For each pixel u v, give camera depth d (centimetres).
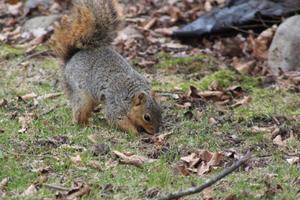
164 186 950
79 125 1198
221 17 1700
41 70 1507
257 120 1244
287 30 1514
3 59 1579
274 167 1016
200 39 1703
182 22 1817
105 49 1229
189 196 917
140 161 1023
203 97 1347
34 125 1182
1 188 939
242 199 907
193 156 1051
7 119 1216
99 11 1241
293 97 1361
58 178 973
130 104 1162
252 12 1688
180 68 1538
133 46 1662
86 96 1192
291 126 1209
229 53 1616
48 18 1794
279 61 1513
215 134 1166
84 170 998
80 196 916
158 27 1794
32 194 919
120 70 1196
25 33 1756
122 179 966
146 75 1494
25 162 1024
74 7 1262
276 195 917
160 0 1948
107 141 1120
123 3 1953
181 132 1171
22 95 1359
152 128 1159
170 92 1381
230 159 1052
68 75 1220
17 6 1925
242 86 1422
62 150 1070
